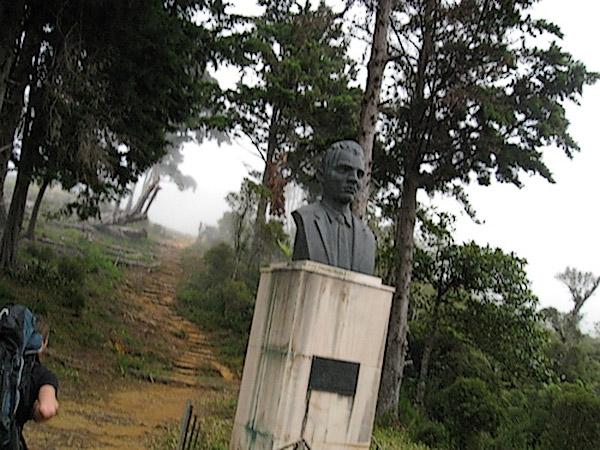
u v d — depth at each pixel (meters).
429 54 14.92
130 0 12.42
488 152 15.42
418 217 17.23
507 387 19.23
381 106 14.90
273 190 24.61
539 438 13.71
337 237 7.00
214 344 20.12
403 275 15.64
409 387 17.61
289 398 6.08
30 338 3.00
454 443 12.86
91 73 12.96
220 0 15.71
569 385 15.02
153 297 24.84
